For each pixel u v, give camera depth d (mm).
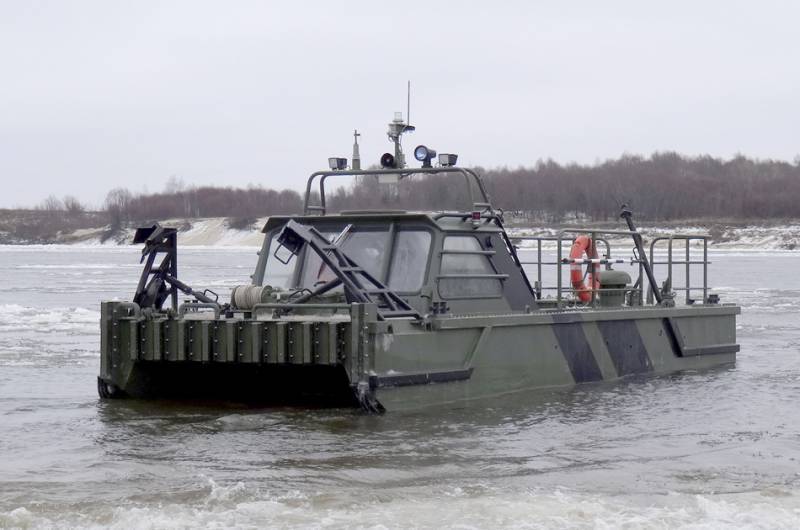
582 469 24344
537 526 19781
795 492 22406
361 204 47688
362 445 26016
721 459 25484
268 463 24266
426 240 31594
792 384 36938
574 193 116688
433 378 29578
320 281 32594
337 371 31734
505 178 102250
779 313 71500
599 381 36031
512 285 33906
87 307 78250
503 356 31984
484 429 28203
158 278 32156
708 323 41781
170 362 31141
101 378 31562
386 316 28828
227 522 19828
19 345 49312
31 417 29656
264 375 32656
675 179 190875
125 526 19578
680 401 33219
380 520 20031
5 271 158125
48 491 21922
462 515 20375
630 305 39656
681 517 20375
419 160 34344
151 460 24516
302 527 19578
